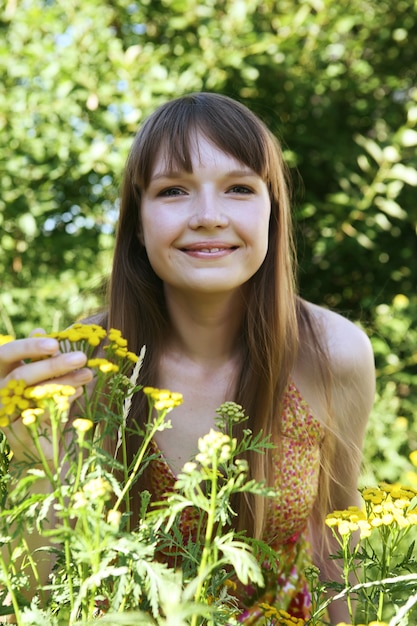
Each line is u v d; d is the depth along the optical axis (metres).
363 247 3.22
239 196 1.12
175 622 0.57
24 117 2.93
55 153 2.98
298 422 1.36
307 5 3.01
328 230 3.18
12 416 0.79
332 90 3.29
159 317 1.36
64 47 2.96
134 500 1.21
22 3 3.05
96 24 3.00
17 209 3.00
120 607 0.69
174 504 0.71
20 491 0.72
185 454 1.32
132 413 1.27
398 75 3.43
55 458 0.69
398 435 2.96
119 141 2.94
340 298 3.54
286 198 1.36
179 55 3.05
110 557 0.68
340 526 0.83
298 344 1.37
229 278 1.11
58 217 3.16
